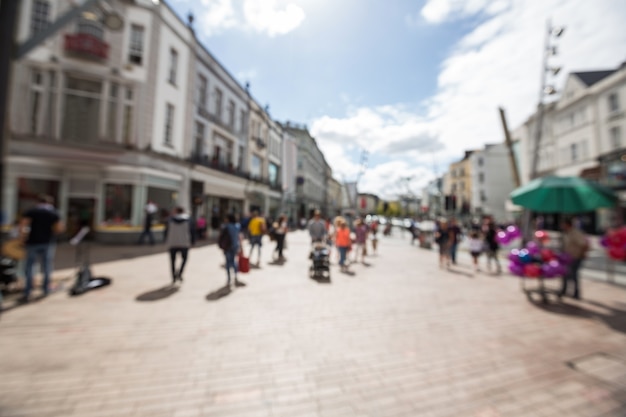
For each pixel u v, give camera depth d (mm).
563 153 24750
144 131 13406
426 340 3896
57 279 6512
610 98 20516
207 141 18219
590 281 8125
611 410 2523
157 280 6781
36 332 3777
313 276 7883
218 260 9906
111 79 12602
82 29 12062
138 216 12906
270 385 2785
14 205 10922
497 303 5746
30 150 11039
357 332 4109
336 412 2426
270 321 4434
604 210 19656
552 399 2664
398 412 2443
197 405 2465
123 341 3600
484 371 3127
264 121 27828
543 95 8789
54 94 11680
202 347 3512
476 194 45844
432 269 9672
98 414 2309
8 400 2432
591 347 3775
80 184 12273
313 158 46938
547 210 6445
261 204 26891
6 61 1257
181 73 15727
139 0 13398
